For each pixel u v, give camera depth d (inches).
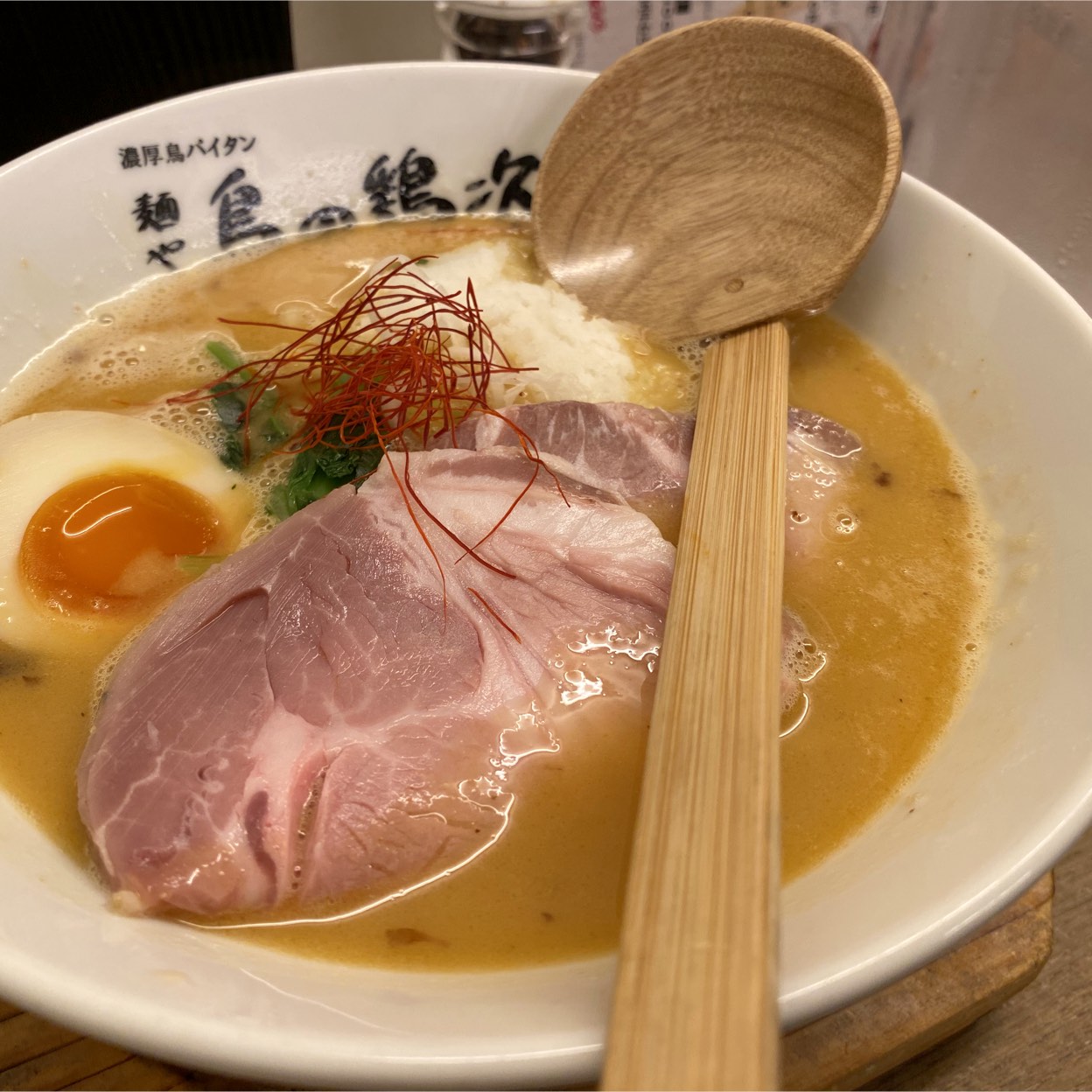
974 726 8.2
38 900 7.0
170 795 7.5
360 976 7.2
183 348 11.0
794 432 10.0
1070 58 12.2
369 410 9.8
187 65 13.8
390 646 8.1
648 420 9.6
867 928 6.6
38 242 10.5
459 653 8.1
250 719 7.8
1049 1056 8.8
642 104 11.0
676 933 6.0
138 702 7.9
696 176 11.0
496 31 12.9
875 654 8.9
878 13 12.5
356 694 7.9
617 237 11.3
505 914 7.6
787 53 10.4
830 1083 8.1
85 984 6.3
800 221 10.5
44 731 8.4
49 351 10.7
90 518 9.2
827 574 9.3
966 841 7.0
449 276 11.2
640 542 8.6
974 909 6.5
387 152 11.9
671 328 10.8
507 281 11.2
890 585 9.2
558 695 8.0
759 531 8.1
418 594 8.3
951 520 9.6
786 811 8.0
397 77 11.6
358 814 7.6
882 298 10.8
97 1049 7.9
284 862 7.5
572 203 11.4
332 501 8.8
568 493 8.8
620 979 6.0
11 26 12.6
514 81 11.7
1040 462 9.2
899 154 10.0
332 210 12.0
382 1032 6.2
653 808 6.6
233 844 7.4
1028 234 12.6
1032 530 9.1
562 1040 6.1
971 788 7.6
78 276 10.9
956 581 9.2
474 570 8.4
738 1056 5.4
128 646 8.9
